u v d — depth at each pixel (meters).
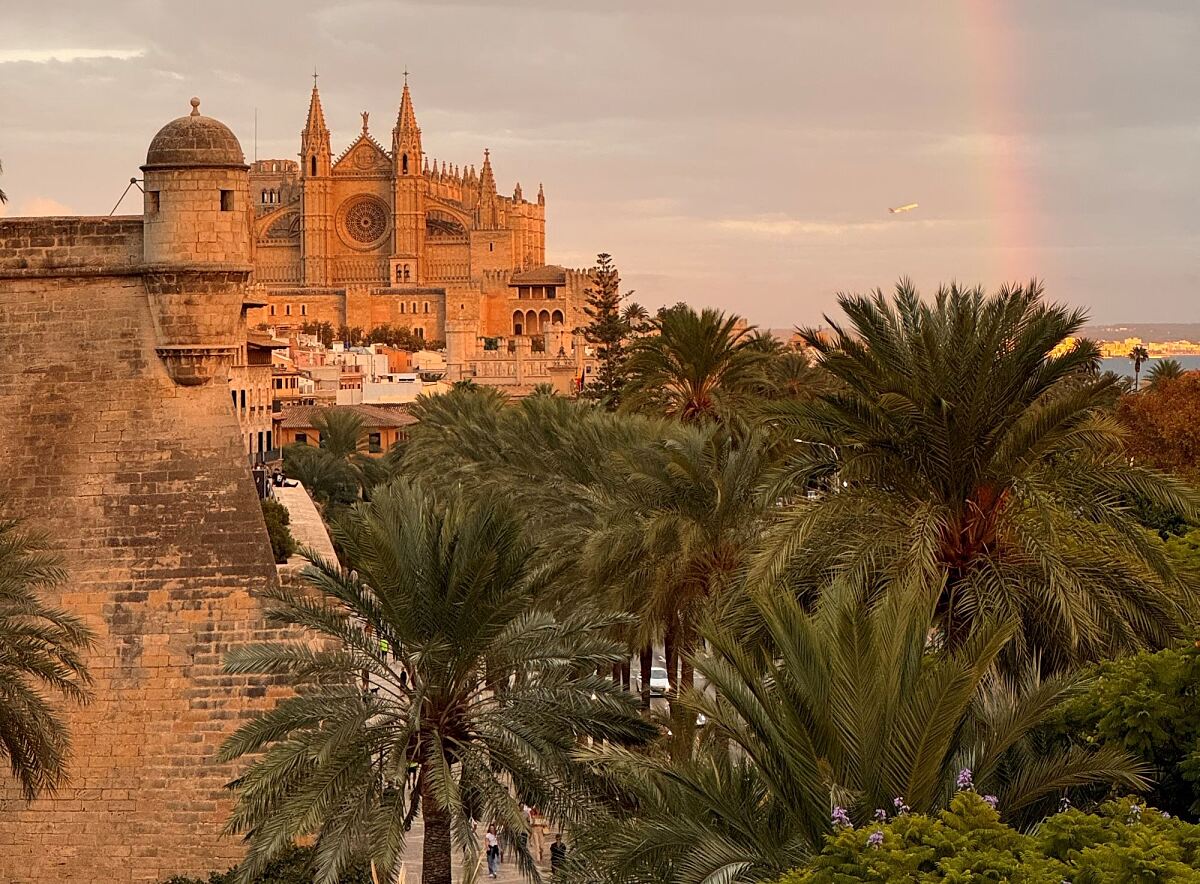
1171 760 27.52
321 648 46.53
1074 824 22.75
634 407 72.19
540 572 38.88
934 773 25.23
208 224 46.19
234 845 46.25
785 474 37.66
